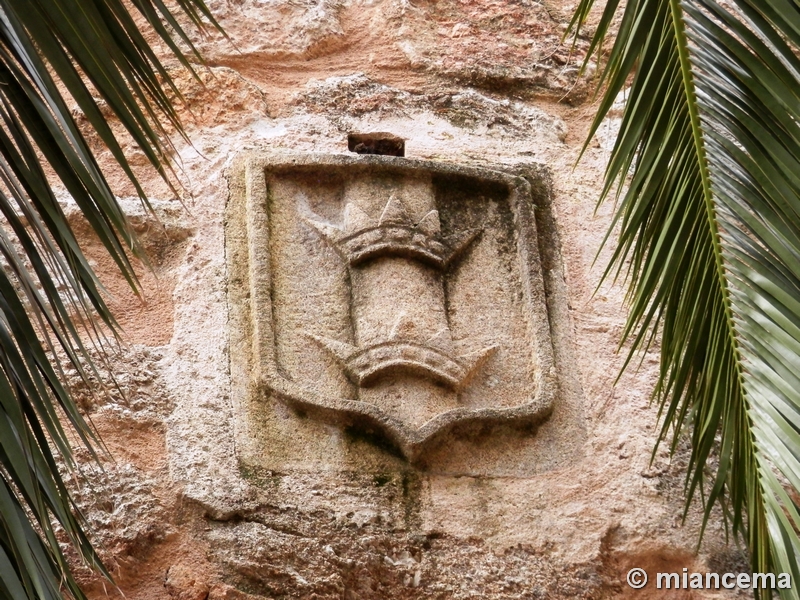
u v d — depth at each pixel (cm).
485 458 273
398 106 341
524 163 335
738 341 217
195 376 272
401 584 252
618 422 287
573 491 273
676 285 225
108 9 171
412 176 312
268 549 247
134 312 281
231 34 344
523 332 294
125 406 262
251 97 330
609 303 309
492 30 370
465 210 312
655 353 304
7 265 271
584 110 358
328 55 351
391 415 269
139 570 239
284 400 270
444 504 264
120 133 315
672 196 222
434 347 281
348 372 275
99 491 246
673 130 219
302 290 289
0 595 149
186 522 248
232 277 292
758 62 213
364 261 294
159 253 293
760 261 216
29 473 150
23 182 163
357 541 254
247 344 280
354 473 264
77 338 167
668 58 218
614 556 266
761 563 223
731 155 215
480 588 254
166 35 175
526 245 305
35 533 157
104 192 166
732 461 225
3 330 160
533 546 262
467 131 341
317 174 309
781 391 211
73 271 168
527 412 277
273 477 260
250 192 301
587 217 326
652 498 276
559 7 382
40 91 165
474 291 298
